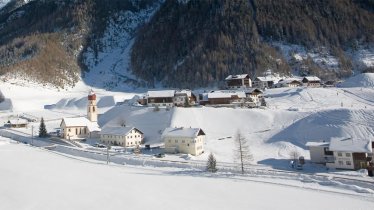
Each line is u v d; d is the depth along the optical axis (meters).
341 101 130.25
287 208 44.59
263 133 96.56
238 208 44.88
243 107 123.50
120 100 175.25
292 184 57.25
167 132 88.00
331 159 71.31
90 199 49.28
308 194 50.91
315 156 73.62
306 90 144.50
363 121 89.69
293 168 70.19
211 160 68.56
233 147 89.38
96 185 56.62
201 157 81.25
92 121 116.25
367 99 132.50
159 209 44.81
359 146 68.62
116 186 55.94
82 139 105.56
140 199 48.91
